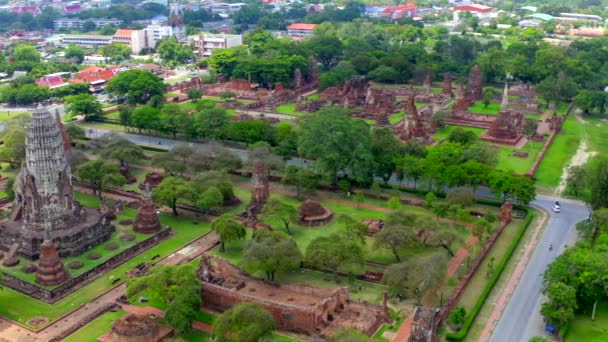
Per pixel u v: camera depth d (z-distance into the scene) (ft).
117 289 426.10
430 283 383.45
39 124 464.24
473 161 581.94
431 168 579.48
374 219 540.52
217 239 507.71
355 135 612.29
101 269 451.94
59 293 417.08
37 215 478.59
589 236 458.91
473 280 435.53
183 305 362.94
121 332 352.69
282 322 373.61
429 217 487.61
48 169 472.03
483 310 395.96
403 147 637.30
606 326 377.50
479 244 486.38
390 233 444.14
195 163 633.20
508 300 408.67
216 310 397.39
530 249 483.10
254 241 431.43
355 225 474.08
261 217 510.17
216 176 584.40
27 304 406.21
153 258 471.62
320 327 370.73
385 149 618.03
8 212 548.72
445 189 621.72
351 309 391.45
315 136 615.57
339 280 437.99
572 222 534.78
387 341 359.87
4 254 472.85
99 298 414.00
